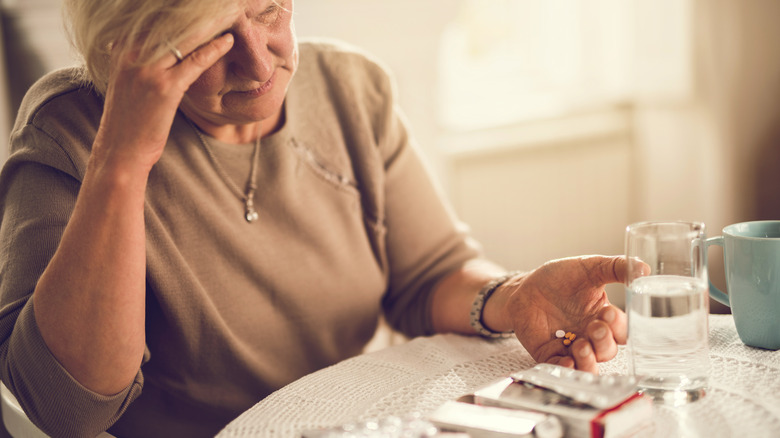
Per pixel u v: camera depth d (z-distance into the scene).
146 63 0.80
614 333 0.85
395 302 1.26
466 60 2.48
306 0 1.90
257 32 0.86
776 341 0.81
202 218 1.02
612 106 2.57
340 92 1.18
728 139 2.52
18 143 0.98
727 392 0.72
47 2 1.65
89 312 0.81
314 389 0.79
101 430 0.87
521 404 0.65
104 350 0.82
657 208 2.60
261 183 1.07
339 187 1.15
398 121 1.25
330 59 1.19
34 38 1.68
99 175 0.82
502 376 0.78
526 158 2.48
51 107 0.97
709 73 2.46
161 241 0.97
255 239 1.06
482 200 2.45
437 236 1.24
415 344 0.93
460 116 2.45
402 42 2.07
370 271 1.18
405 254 1.23
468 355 0.89
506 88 2.51
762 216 2.57
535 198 2.53
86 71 0.97
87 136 0.97
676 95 2.48
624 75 2.55
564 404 0.64
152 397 1.05
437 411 0.67
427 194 1.26
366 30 2.01
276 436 0.69
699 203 2.55
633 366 0.73
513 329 0.89
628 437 0.64
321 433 0.62
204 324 1.01
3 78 1.65
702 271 0.71
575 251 2.62
